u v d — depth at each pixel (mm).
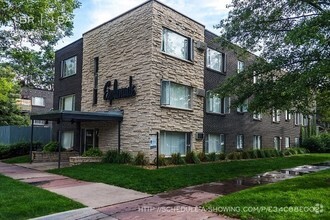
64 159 16828
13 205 6199
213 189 8500
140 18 14156
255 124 21188
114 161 13508
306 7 10094
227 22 12078
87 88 17375
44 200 6711
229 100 17984
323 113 16953
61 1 10164
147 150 13102
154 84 13430
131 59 14391
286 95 9617
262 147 21938
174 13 14719
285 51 10406
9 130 21188
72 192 8008
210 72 16812
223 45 12469
